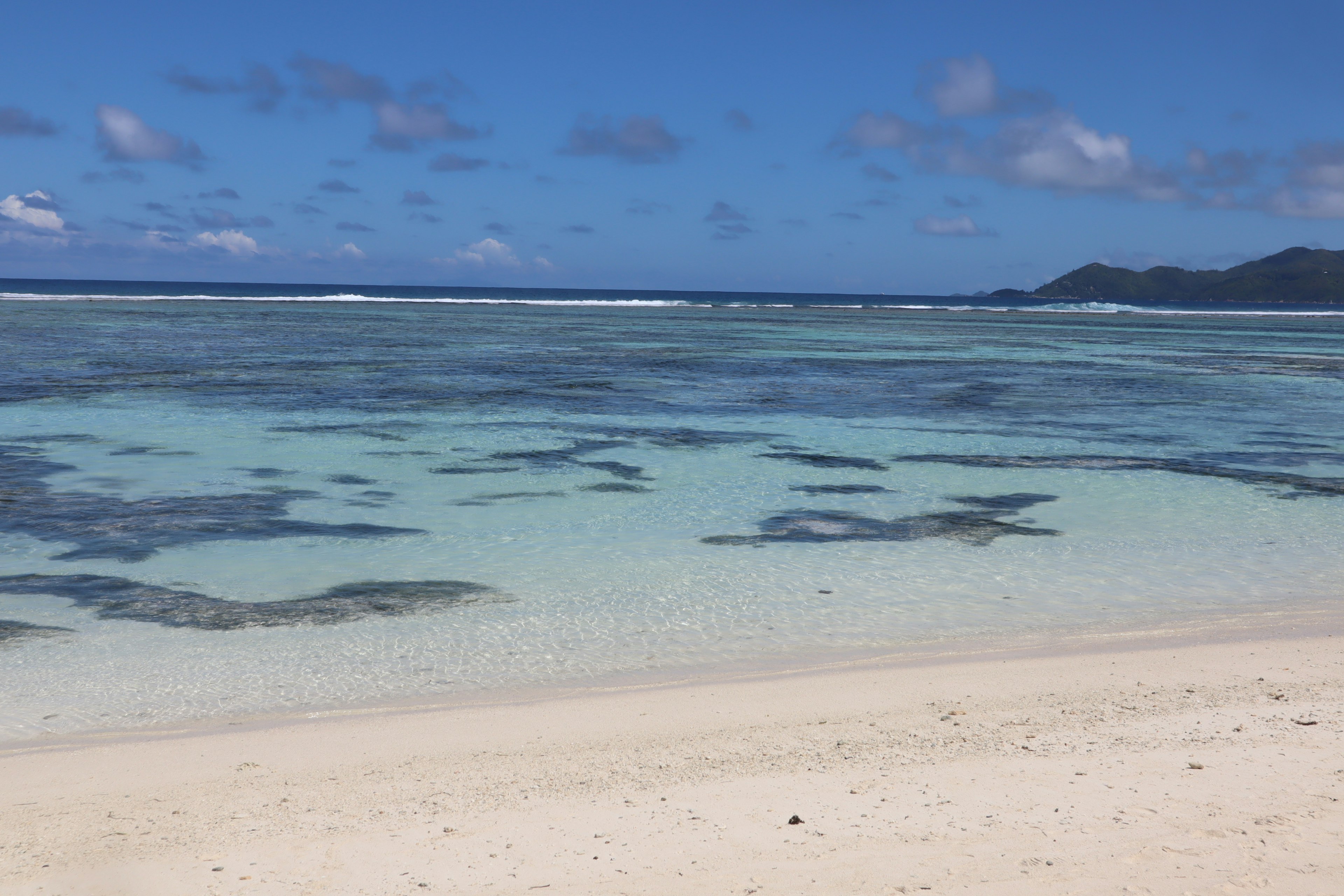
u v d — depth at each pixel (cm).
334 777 663
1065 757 671
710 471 1967
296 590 1162
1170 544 1436
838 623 1065
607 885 489
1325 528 1542
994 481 1906
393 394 3152
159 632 1009
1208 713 773
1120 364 5181
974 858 511
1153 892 471
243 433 2320
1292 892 471
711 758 689
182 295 15112
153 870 521
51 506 1566
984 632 1038
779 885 485
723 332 7662
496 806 604
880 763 669
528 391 3328
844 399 3294
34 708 809
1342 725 735
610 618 1076
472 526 1497
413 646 977
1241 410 3152
